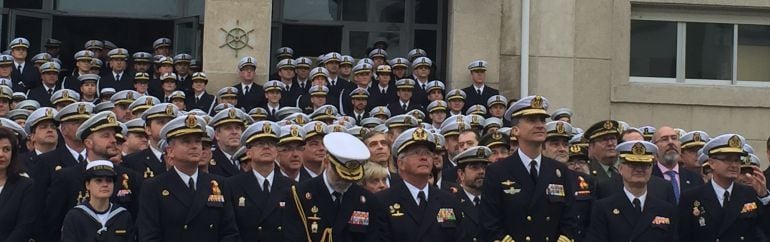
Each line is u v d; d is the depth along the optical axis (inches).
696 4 745.6
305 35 797.9
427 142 350.6
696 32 755.4
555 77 730.2
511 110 376.2
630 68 748.6
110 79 673.0
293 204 340.2
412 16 800.9
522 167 366.9
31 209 363.9
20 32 813.9
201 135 353.1
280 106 651.5
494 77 725.3
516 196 362.9
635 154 373.7
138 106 487.2
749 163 424.5
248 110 658.2
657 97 737.6
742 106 743.1
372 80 678.5
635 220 373.4
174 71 697.0
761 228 402.6
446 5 797.2
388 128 498.9
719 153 392.2
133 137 430.9
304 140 398.9
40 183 383.6
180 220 346.0
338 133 349.1
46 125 405.7
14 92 598.5
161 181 349.1
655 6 748.6
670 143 439.8
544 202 363.6
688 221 393.7
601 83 735.7
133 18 815.7
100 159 380.2
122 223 355.9
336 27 800.3
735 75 756.6
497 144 428.1
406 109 642.8
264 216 364.2
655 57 751.7
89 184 354.0
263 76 697.0
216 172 416.8
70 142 399.5
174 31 815.7
